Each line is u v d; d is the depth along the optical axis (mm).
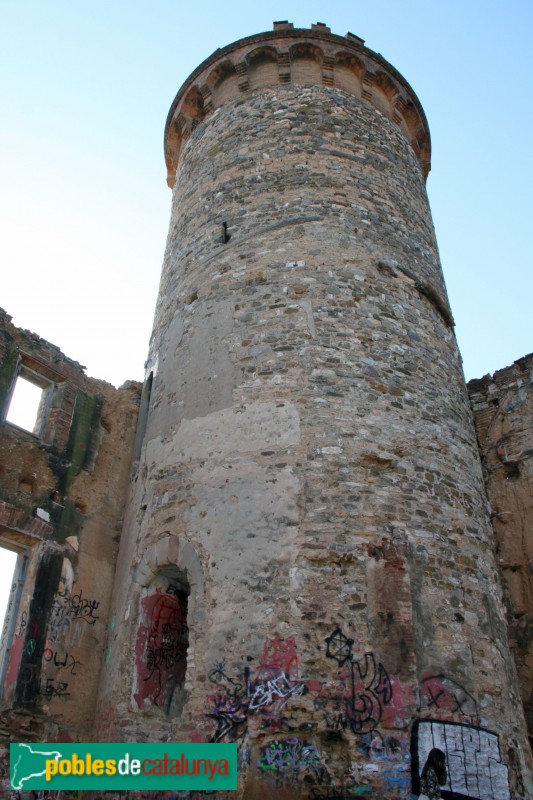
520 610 10977
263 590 8062
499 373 13391
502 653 8617
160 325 12188
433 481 9281
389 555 8250
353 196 12047
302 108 13484
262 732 7258
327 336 10008
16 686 9141
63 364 12266
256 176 12445
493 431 12852
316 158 12484
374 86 14977
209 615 8219
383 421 9445
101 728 9086
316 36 14547
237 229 11812
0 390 11102
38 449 11133
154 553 9305
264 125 13320
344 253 11070
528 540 11469
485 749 7527
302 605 7859
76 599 10398
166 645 9367
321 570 8070
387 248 11648
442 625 8094
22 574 10359
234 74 14789
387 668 7492
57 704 9453
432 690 7551
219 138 13734
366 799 6820
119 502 11852
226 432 9531
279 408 9375
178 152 16234
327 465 8812
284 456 8945
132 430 12711
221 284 11211
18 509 10375
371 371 9867
